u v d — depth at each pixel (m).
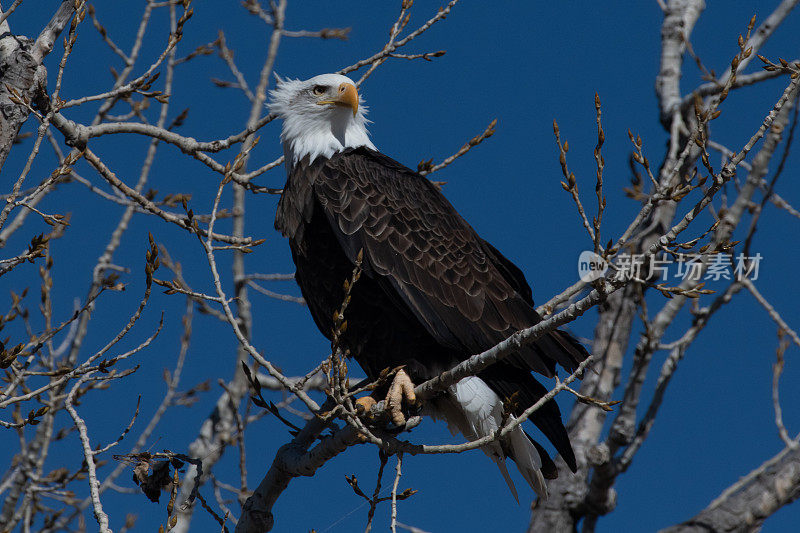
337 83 13.62
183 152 13.57
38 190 10.14
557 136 8.61
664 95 17.92
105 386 14.62
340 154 13.12
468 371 9.66
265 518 11.23
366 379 13.17
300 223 12.88
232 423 17.83
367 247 12.29
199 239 9.67
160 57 11.73
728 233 15.27
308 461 10.79
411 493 9.84
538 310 12.09
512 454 12.24
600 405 8.66
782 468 13.72
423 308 12.16
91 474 9.21
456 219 13.02
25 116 10.90
